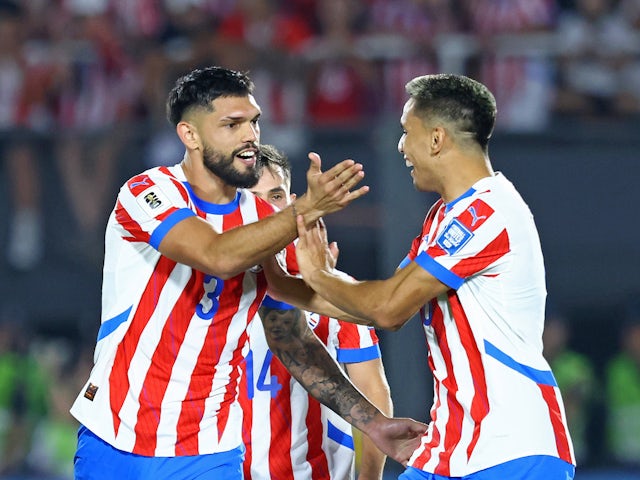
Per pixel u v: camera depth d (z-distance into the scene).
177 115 14.27
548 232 32.56
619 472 33.41
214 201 14.46
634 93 35.50
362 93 34.53
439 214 14.48
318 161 13.52
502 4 36.28
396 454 15.40
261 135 31.95
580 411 33.44
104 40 35.88
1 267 33.34
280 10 36.00
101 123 35.41
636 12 36.31
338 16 35.78
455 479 14.09
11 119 35.72
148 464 14.45
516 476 13.73
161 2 35.91
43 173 33.16
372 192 31.41
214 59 34.88
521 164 32.53
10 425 32.81
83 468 14.68
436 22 36.38
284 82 34.59
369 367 16.94
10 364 33.03
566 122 34.91
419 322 30.45
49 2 36.38
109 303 14.55
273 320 15.74
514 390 13.88
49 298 33.31
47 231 33.28
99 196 32.97
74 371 33.22
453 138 14.16
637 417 33.69
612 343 34.31
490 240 13.85
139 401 14.40
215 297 14.27
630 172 32.59
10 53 35.91
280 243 13.57
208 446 14.60
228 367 14.73
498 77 34.62
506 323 13.97
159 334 14.31
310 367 15.71
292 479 16.38
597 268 32.72
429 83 14.33
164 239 13.76
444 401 14.32
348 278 14.88
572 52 35.09
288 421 16.34
